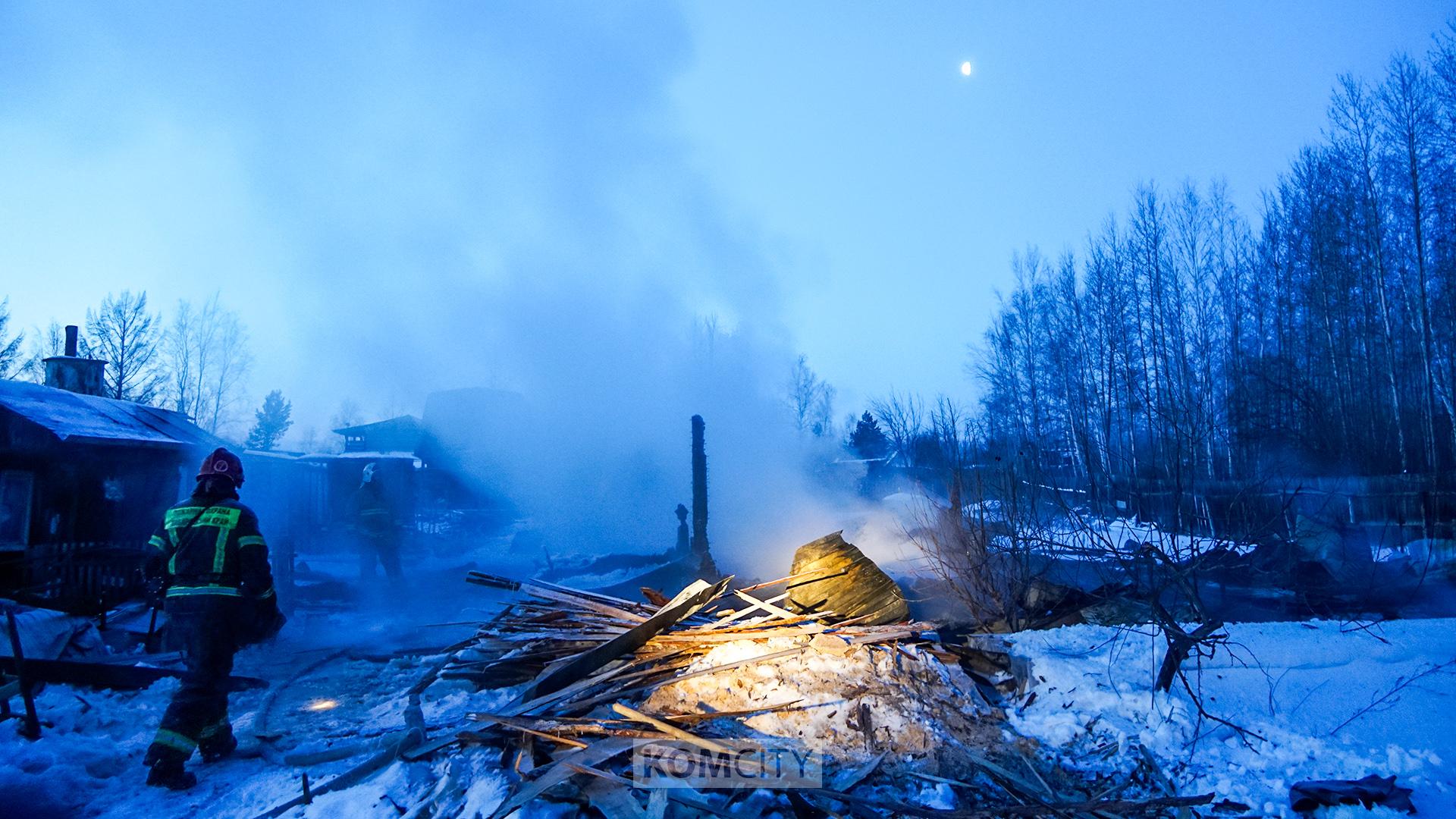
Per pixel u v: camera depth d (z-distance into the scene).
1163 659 4.88
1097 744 4.11
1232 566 5.63
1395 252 23.83
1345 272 24.47
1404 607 8.19
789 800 3.39
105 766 4.21
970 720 4.42
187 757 4.05
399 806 3.54
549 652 5.62
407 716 4.66
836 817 3.29
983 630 6.80
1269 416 24.22
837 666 4.82
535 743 3.88
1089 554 6.66
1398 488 15.34
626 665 5.03
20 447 10.89
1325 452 22.27
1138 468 24.09
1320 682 4.55
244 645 4.56
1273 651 4.90
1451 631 5.07
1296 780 3.67
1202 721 4.21
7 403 10.75
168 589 4.42
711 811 3.24
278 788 3.96
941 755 3.96
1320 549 9.12
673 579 12.14
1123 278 32.75
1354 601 8.08
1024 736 4.27
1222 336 29.91
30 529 10.80
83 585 10.26
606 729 3.97
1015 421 36.03
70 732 4.69
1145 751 3.97
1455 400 20.80
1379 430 23.27
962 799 3.58
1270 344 28.30
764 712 4.30
